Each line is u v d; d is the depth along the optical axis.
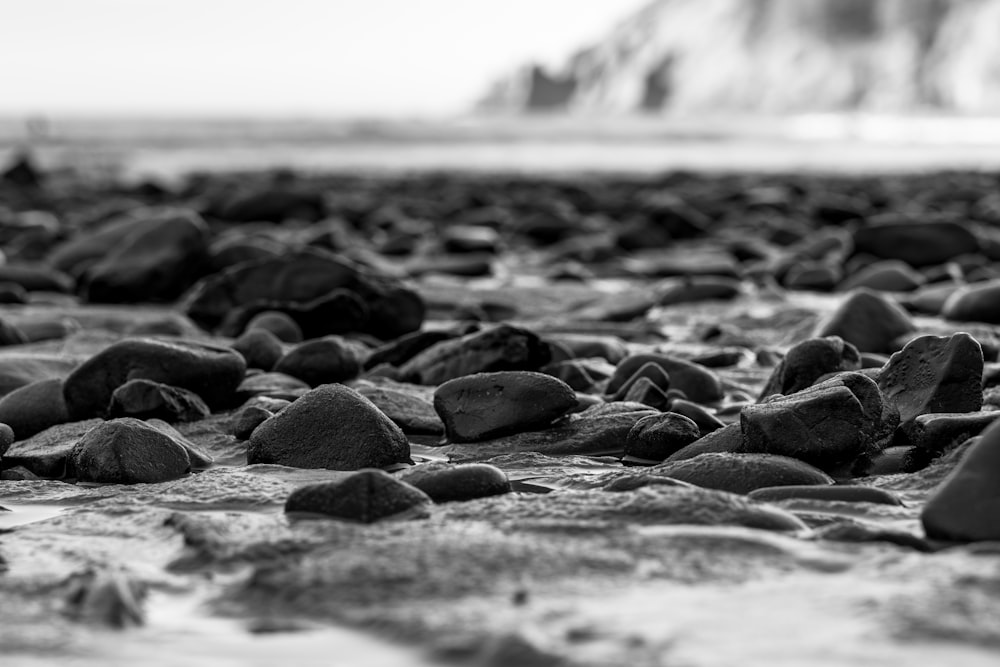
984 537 2.14
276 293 6.03
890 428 3.16
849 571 2.00
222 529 2.35
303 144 43.97
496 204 17.45
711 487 2.78
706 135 60.66
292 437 3.23
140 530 2.44
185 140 44.00
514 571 2.02
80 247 9.18
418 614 1.79
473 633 1.70
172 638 1.75
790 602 1.83
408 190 21.31
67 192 20.30
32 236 11.00
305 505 2.49
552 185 21.64
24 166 21.69
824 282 8.05
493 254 11.02
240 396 4.02
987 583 1.86
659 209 12.86
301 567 2.07
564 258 10.70
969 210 14.85
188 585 2.04
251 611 1.88
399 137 51.88
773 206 15.73
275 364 4.59
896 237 9.04
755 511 2.36
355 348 5.06
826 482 2.79
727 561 2.07
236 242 7.70
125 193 19.91
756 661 1.57
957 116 136.50
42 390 3.86
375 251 11.22
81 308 7.23
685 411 3.54
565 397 3.51
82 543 2.35
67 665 1.64
